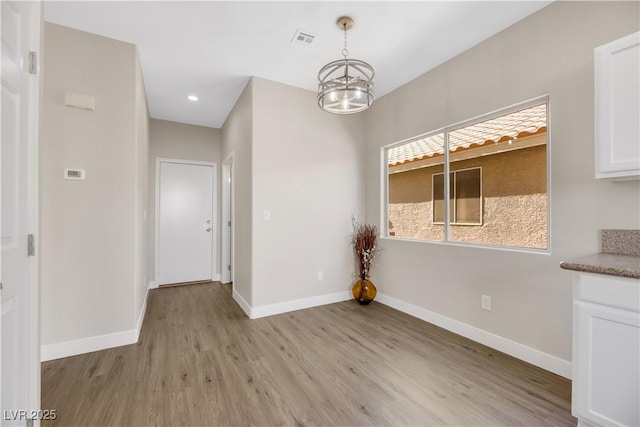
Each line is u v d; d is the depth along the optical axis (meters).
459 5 2.09
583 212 1.90
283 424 1.54
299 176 3.43
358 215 3.89
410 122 3.25
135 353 2.33
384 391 1.83
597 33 1.84
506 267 2.33
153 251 4.45
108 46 2.47
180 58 2.81
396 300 3.42
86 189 2.37
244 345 2.48
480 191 2.63
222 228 4.84
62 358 2.24
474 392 1.82
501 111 2.43
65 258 2.29
